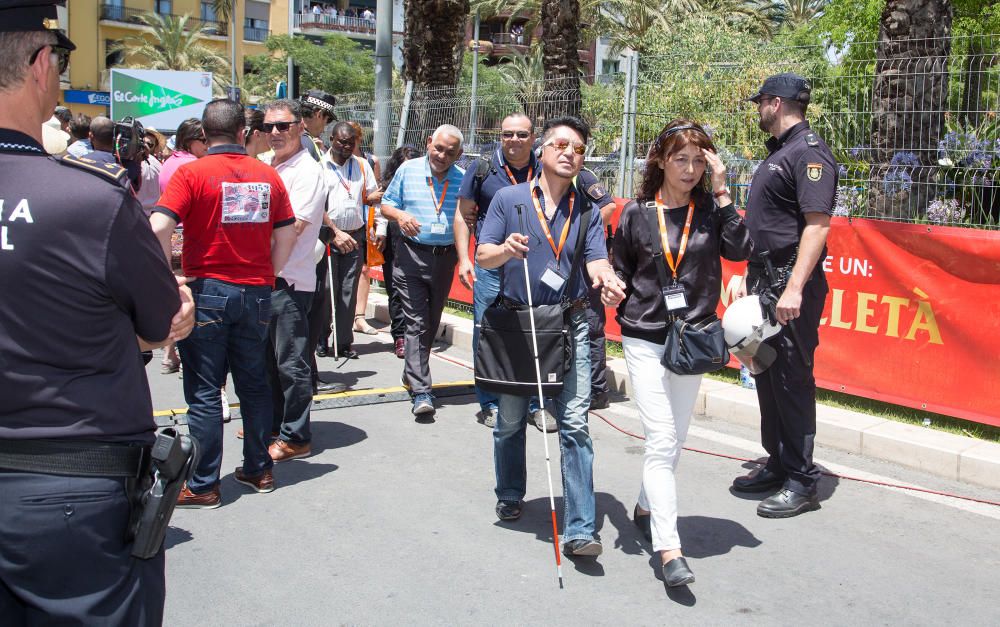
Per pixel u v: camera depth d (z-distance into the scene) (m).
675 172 3.88
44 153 2.03
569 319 4.07
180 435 2.20
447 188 6.41
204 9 62.28
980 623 3.56
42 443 1.97
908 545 4.29
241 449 5.67
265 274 4.66
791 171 4.52
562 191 4.11
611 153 8.08
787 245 4.60
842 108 6.64
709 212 3.98
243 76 63.72
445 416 6.43
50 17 2.04
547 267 4.03
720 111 7.25
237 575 3.93
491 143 8.89
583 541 3.97
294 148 5.27
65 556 1.97
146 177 7.38
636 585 3.87
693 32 15.83
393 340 8.97
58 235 1.95
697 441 5.81
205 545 4.23
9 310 1.94
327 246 6.59
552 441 5.85
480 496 4.89
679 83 7.46
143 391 2.14
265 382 4.86
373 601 3.70
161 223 4.27
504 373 4.03
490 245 3.99
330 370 7.93
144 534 2.09
